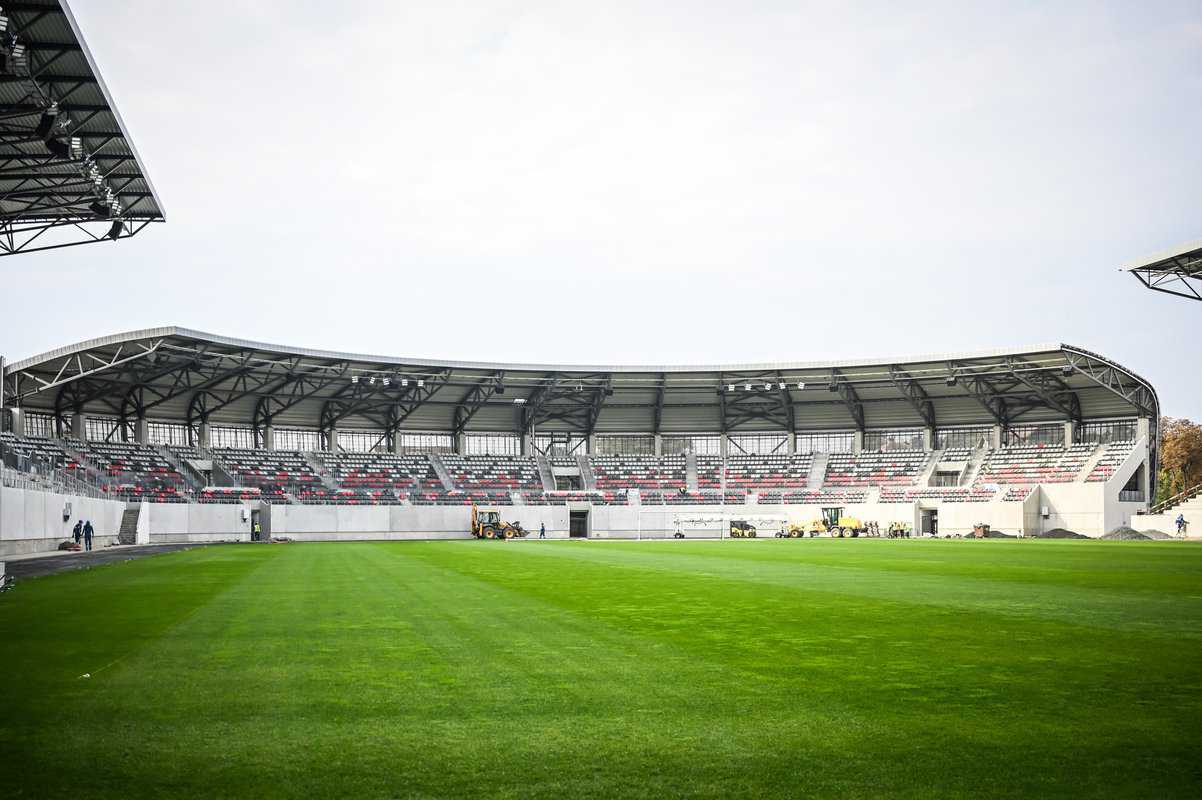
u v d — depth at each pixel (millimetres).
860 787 7793
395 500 101375
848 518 103250
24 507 52469
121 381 85250
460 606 21688
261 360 88750
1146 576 31766
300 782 7996
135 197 49938
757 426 116312
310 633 16859
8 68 34969
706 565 39562
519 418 113250
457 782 7977
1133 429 100000
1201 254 62438
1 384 51188
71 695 11398
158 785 7930
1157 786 7781
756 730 9594
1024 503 96812
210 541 85938
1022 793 7625
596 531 106688
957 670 12859
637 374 105250
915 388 107688
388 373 98000
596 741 9211
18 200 48312
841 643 15438
